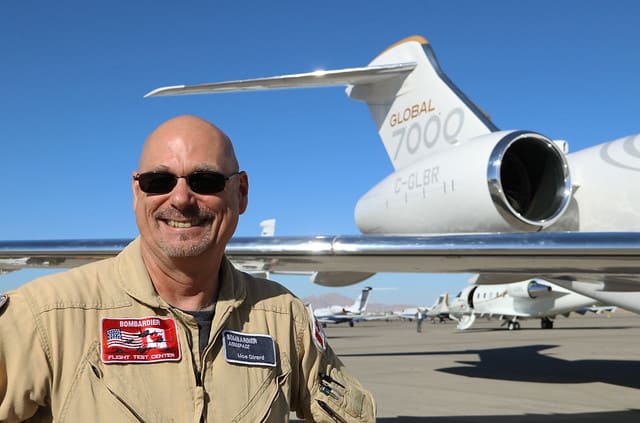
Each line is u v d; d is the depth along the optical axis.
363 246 4.52
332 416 1.84
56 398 1.53
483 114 7.09
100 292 1.64
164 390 1.58
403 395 7.46
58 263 5.02
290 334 1.83
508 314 31.02
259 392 1.67
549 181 6.07
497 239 4.26
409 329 40.44
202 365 1.63
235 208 1.81
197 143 1.73
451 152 6.38
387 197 7.12
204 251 1.68
